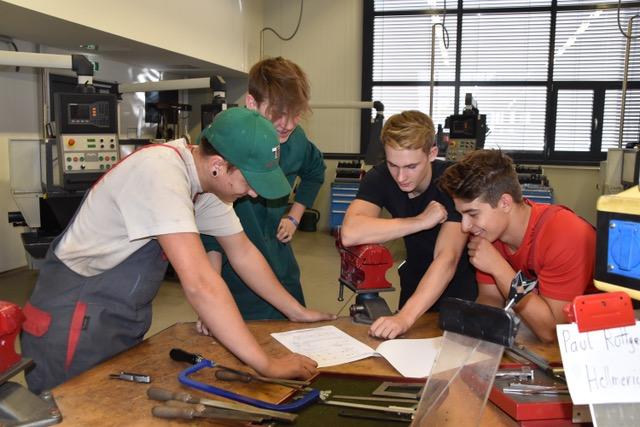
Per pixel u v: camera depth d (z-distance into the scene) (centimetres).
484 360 90
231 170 123
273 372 121
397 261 554
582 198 633
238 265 160
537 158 645
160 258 139
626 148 475
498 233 150
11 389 104
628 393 77
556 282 144
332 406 112
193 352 137
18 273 471
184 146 132
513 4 635
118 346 138
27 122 479
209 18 542
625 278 78
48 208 382
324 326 158
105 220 130
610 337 78
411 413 108
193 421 102
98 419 102
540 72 639
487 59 650
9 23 369
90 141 344
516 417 99
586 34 623
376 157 414
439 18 655
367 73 677
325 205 708
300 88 169
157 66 593
